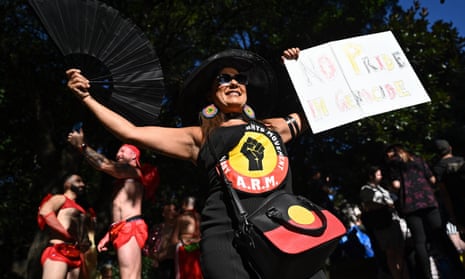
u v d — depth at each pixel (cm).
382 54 276
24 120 1117
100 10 237
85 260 488
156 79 247
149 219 1259
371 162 1152
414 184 475
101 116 219
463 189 426
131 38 243
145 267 1086
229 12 1154
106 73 237
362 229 979
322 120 253
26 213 1221
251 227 191
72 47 229
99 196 987
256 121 241
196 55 1245
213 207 215
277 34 1141
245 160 220
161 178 1179
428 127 1080
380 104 261
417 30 1082
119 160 445
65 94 1062
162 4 1115
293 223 192
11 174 1214
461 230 435
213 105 243
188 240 553
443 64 1158
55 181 902
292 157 1168
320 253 192
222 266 199
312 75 265
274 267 187
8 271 1137
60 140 1107
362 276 722
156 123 249
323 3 1141
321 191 700
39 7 223
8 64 1012
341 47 275
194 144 235
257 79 282
